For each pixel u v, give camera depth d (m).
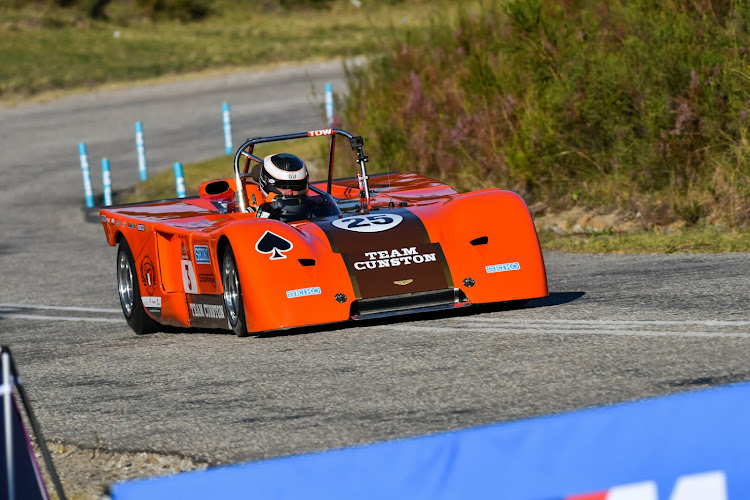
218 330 28.55
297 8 199.25
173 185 78.50
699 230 39.88
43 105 130.38
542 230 45.25
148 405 19.47
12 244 61.53
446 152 54.97
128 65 150.12
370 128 59.47
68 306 37.41
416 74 62.25
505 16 59.94
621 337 20.44
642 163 45.78
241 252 24.09
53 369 24.86
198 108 118.50
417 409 16.62
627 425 6.77
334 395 18.23
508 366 18.88
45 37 168.88
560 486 6.68
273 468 6.66
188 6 194.88
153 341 27.89
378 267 24.22
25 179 91.38
